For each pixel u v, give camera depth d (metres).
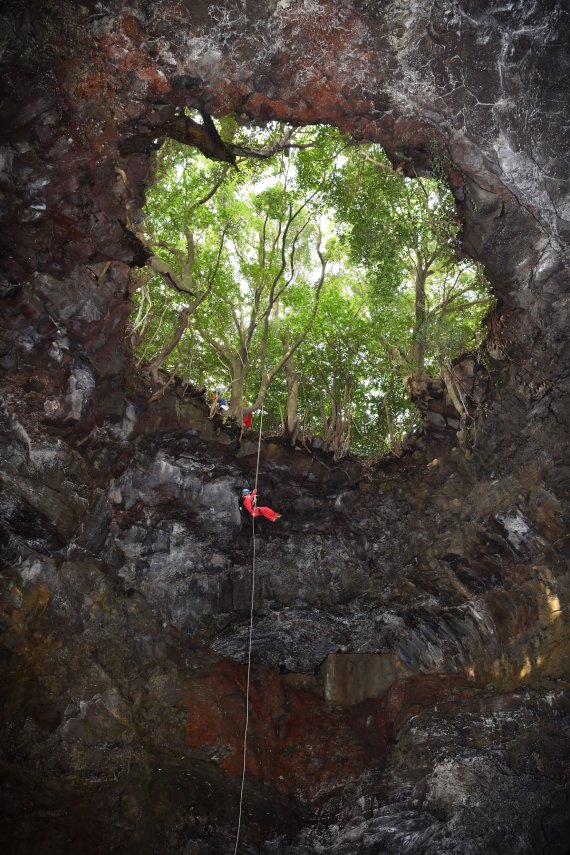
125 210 12.02
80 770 14.72
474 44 10.32
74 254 12.02
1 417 13.12
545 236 12.10
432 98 11.00
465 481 16.58
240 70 10.73
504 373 14.83
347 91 11.13
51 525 14.16
